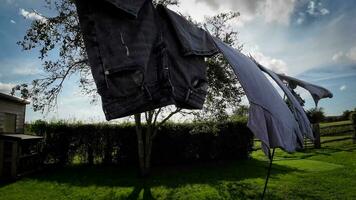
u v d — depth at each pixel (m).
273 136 2.59
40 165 12.12
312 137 3.94
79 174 10.45
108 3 2.02
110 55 1.95
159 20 2.38
